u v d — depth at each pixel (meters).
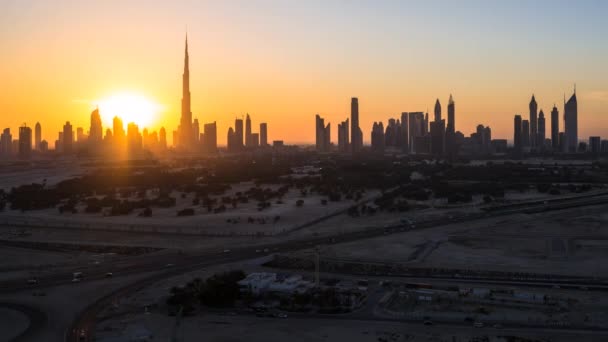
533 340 136.12
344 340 138.88
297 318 156.25
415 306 164.62
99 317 159.50
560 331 142.62
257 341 139.38
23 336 145.88
